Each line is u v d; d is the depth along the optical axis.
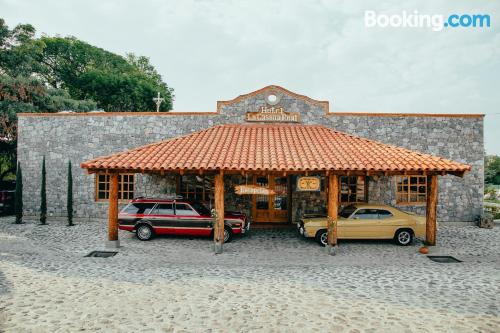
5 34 22.50
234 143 12.70
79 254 10.33
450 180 15.80
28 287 7.42
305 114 15.60
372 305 6.66
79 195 16.00
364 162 10.73
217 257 10.25
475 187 15.78
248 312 6.30
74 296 6.96
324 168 10.25
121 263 9.45
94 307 6.44
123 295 7.06
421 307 6.58
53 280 7.91
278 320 5.99
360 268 9.23
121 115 16.02
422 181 15.85
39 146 16.28
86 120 16.11
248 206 15.78
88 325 5.72
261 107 15.45
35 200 16.38
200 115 15.77
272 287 7.65
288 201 15.73
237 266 9.34
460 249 11.31
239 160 10.97
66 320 5.89
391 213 11.95
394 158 11.19
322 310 6.42
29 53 23.64
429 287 7.70
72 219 15.49
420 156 11.43
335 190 10.76
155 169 10.49
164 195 15.85
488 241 12.51
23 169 16.34
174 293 7.21
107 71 36.50
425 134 15.77
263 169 10.34
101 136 16.06
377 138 15.69
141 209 12.34
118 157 11.28
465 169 10.40
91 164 10.62
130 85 35.19
